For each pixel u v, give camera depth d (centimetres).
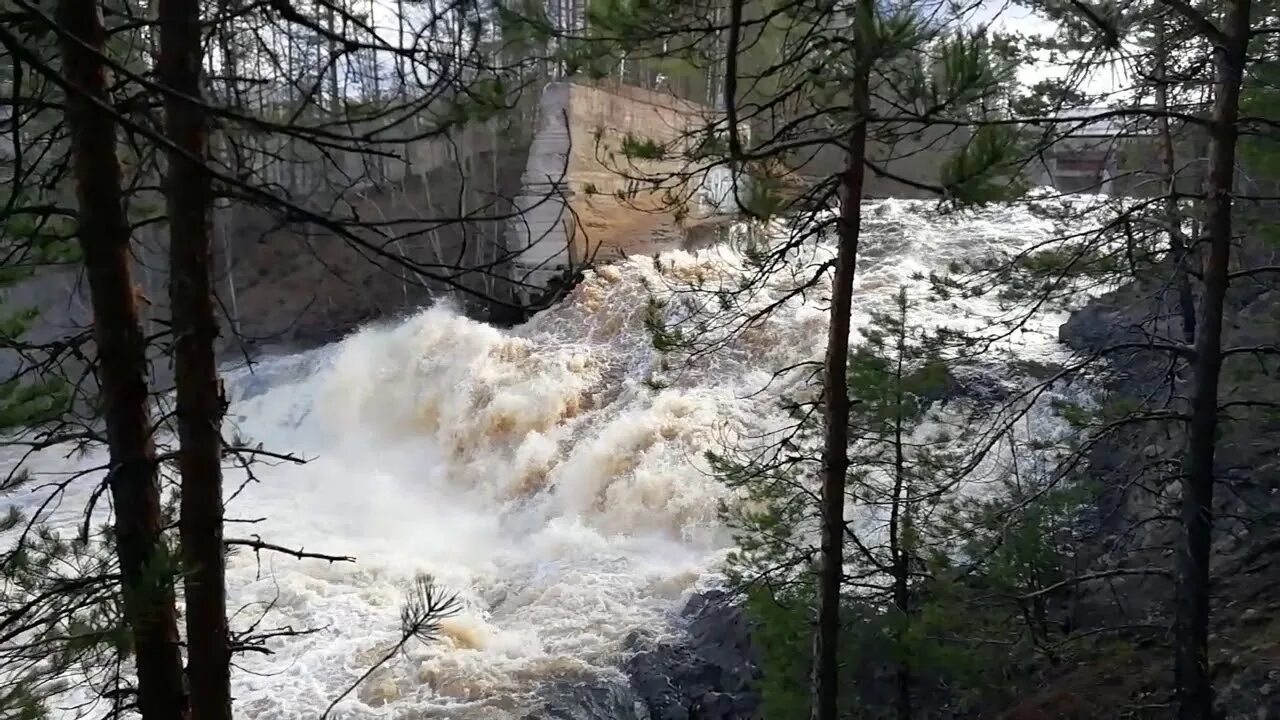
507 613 1118
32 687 425
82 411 848
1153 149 1088
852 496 758
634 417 1423
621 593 1100
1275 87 604
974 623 707
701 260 1423
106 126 417
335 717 898
